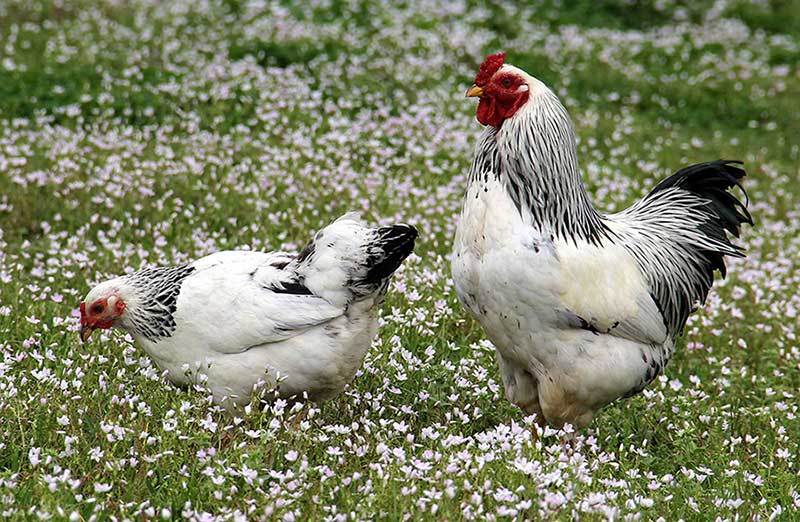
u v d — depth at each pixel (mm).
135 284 8914
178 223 13844
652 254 9484
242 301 8492
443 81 20953
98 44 20609
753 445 9727
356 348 8781
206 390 8430
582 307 8406
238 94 18484
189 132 16781
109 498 7184
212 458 7523
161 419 8320
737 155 19859
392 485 7160
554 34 26031
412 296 10938
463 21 25406
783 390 10977
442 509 7016
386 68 20797
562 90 21672
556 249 8312
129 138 16562
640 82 23156
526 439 7844
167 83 18750
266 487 7535
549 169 8430
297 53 21094
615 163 18047
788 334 12172
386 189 15164
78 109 16922
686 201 10172
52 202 14195
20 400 8414
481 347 10484
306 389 8828
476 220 8516
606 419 10023
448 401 9711
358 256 8438
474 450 7934
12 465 7656
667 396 10602
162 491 7379
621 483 7535
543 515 7004
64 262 11938
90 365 9336
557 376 8727
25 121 16719
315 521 6910
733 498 8094
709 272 10039
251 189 14586
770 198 17625
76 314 10383
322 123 17719
